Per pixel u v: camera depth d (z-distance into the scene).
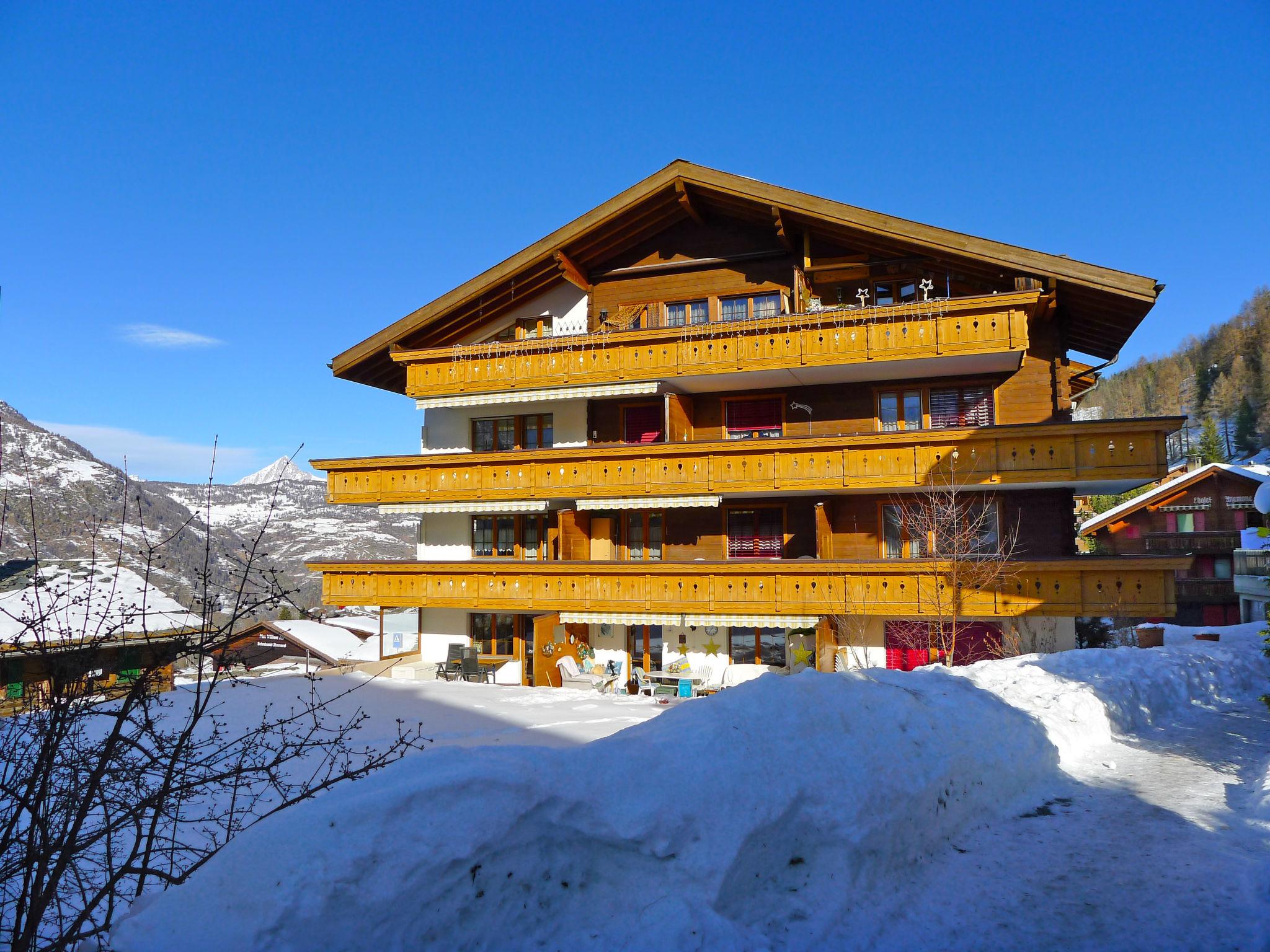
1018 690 11.84
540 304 25.50
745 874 5.50
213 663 5.90
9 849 4.84
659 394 22.98
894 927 5.68
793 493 21.53
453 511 24.02
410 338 25.72
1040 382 21.00
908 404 21.98
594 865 5.23
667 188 22.41
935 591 19.14
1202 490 46.41
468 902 4.66
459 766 5.08
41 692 5.20
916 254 20.86
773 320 21.05
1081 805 8.38
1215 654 16.22
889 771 6.77
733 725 6.39
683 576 21.20
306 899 4.19
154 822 5.33
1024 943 5.51
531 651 24.64
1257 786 8.73
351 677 21.25
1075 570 18.39
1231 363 141.62
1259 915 5.80
